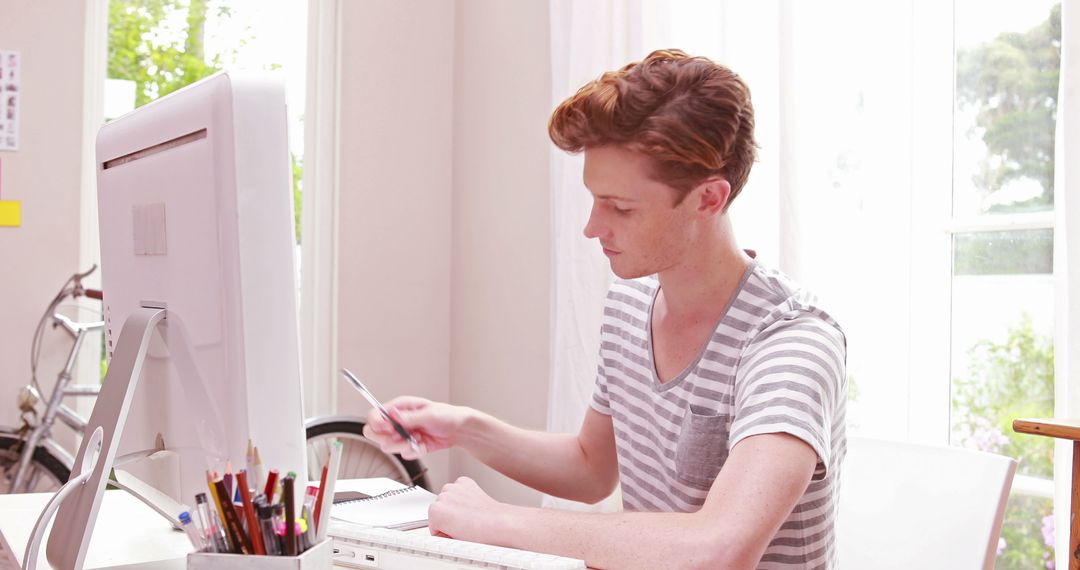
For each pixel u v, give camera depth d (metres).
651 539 0.95
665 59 1.07
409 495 1.36
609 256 1.11
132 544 1.16
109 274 1.16
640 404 1.25
